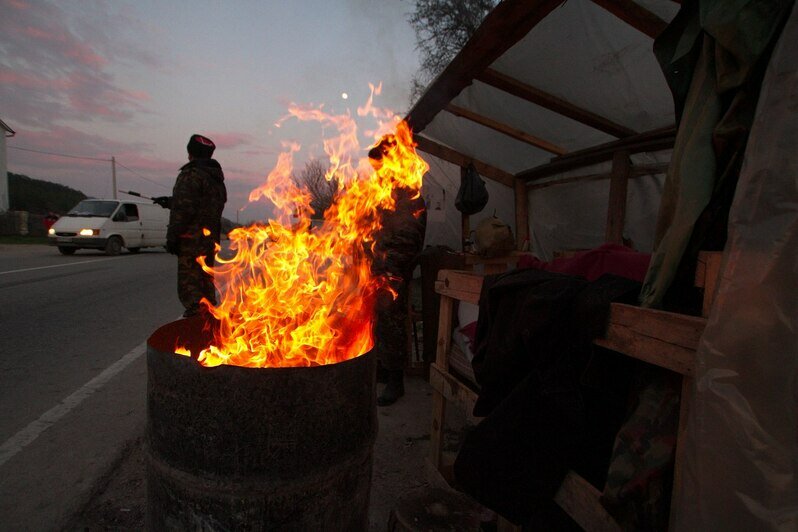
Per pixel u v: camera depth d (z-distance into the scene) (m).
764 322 0.78
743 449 0.79
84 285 8.29
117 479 2.23
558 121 4.69
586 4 2.79
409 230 3.09
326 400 1.25
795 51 0.81
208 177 4.12
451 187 7.21
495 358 1.50
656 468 1.08
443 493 1.88
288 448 1.21
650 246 4.65
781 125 0.81
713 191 1.12
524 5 2.40
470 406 1.88
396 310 3.18
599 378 1.29
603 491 1.20
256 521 1.20
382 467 2.43
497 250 3.80
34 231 24.03
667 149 4.38
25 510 1.98
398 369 3.28
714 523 0.82
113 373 3.69
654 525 1.08
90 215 14.53
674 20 1.28
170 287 8.40
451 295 2.13
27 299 6.76
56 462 2.37
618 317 1.19
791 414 0.74
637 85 3.67
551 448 1.32
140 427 2.77
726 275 0.86
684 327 0.99
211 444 1.19
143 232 15.60
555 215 5.93
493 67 3.57
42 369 3.76
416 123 4.49
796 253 0.75
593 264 1.95
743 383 0.80
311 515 1.26
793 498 0.73
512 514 1.38
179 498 1.24
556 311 1.34
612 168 4.67
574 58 3.38
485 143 5.62
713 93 1.15
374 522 1.99
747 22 1.02
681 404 1.01
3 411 2.96
